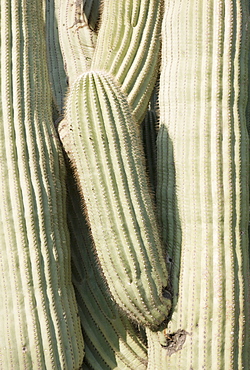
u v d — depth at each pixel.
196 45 3.33
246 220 3.12
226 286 2.97
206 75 3.24
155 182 3.77
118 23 3.81
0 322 3.13
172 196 3.25
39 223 3.21
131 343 3.60
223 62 3.25
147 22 3.82
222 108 3.19
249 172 3.25
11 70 3.43
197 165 3.14
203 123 3.18
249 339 3.01
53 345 3.12
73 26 4.66
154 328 3.11
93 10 4.71
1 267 3.16
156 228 3.08
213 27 3.31
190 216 3.12
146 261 2.95
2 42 3.46
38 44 3.64
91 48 4.63
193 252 3.06
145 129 3.97
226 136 3.14
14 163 3.25
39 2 3.78
